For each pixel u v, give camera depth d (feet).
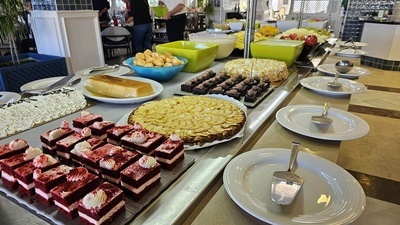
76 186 1.39
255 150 2.04
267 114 2.79
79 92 3.07
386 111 8.24
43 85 3.58
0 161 1.60
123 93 3.00
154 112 2.56
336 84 3.84
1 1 6.99
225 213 1.51
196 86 3.37
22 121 2.40
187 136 2.08
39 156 1.57
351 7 17.29
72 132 1.98
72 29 9.04
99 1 15.56
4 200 1.52
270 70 3.89
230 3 17.19
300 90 3.90
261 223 1.44
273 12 16.39
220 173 1.81
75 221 1.35
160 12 14.71
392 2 16.20
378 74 12.84
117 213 1.38
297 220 1.37
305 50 5.45
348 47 7.74
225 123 2.33
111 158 1.62
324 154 2.17
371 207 4.46
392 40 13.32
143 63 3.81
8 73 6.97
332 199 1.58
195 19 17.81
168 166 1.77
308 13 18.70
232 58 5.83
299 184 1.66
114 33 15.11
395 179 5.12
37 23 9.23
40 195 1.45
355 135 2.35
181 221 1.44
